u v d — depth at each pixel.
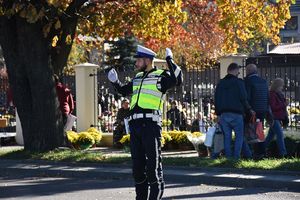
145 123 12.59
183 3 31.28
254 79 20.20
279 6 26.55
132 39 65.81
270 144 21.38
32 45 22.36
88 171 19.14
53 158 21.08
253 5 26.67
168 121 28.83
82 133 27.06
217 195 15.40
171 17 27.78
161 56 41.31
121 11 25.61
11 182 18.33
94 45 32.59
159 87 12.69
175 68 12.73
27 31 22.22
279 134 20.67
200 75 29.11
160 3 23.61
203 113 30.23
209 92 28.98
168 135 26.67
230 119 19.52
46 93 22.66
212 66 29.59
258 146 20.94
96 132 28.38
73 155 21.19
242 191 15.98
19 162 21.38
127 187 16.97
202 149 22.78
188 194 15.58
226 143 19.75
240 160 18.56
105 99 32.50
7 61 22.94
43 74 22.56
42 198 15.32
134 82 12.99
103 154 22.12
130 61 65.88
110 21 25.92
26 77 22.81
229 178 16.88
